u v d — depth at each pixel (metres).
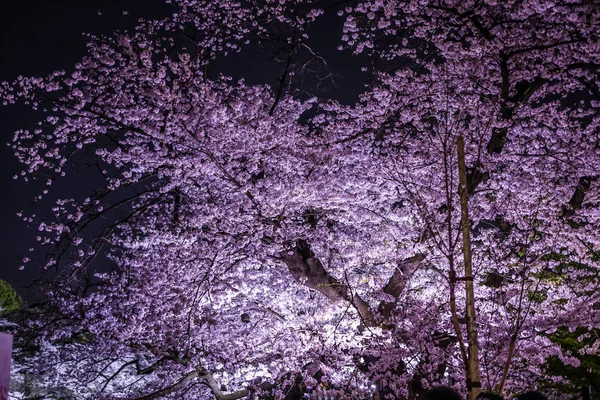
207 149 14.10
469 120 14.89
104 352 17.59
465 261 8.16
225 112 13.89
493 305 14.06
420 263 14.27
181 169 14.35
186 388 17.05
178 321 16.12
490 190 14.59
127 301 16.52
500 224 15.36
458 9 14.10
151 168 15.16
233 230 14.80
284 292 15.91
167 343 16.34
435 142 14.05
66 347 18.61
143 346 16.75
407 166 14.38
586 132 14.28
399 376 13.73
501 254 14.69
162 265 16.27
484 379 12.79
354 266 15.33
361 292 15.63
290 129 14.62
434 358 13.25
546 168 14.36
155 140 14.39
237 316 16.77
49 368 18.56
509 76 14.38
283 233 14.16
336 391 14.65
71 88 14.74
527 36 13.77
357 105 15.08
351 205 15.05
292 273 14.48
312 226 14.91
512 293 13.83
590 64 13.70
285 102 15.58
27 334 18.05
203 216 14.80
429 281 15.89
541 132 14.45
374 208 15.22
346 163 14.77
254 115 14.74
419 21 14.68
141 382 19.56
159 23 15.69
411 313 14.20
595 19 12.16
